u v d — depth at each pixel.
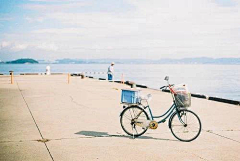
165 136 6.42
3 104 10.90
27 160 4.77
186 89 6.07
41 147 5.50
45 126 7.25
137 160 4.80
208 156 5.03
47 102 11.50
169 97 13.84
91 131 6.78
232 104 11.57
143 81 76.50
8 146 5.54
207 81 80.94
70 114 8.91
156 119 8.31
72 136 6.32
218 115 8.97
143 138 6.24
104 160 4.79
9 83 21.64
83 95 13.97
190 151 5.32
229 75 126.81
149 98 6.26
